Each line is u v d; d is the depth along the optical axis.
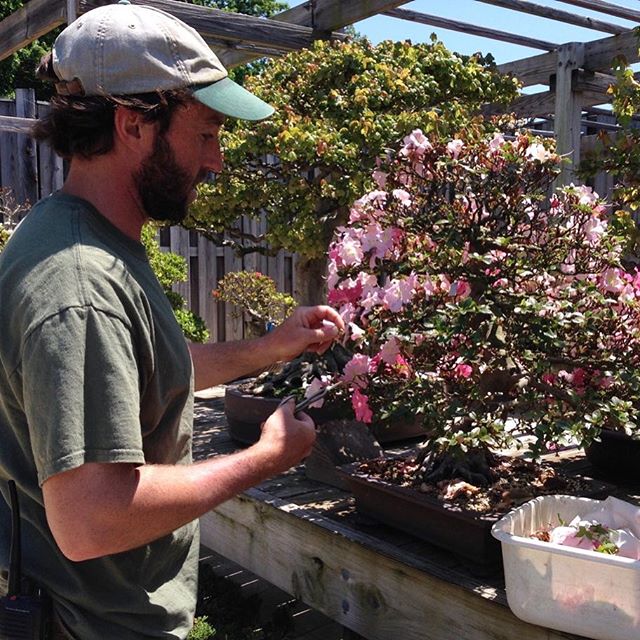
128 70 0.98
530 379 1.61
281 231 2.68
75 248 0.95
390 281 1.75
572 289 1.66
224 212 2.88
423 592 1.69
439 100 3.09
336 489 2.31
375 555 1.81
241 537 2.32
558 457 2.52
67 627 1.06
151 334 1.04
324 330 1.55
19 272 0.95
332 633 2.49
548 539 1.49
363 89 2.70
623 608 1.26
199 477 0.99
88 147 1.03
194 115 1.04
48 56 1.09
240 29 3.56
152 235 4.13
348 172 2.57
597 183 5.31
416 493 1.75
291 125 2.56
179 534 1.18
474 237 1.67
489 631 1.54
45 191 4.70
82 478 0.88
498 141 1.72
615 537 1.40
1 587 1.11
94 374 0.90
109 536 0.89
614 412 1.45
